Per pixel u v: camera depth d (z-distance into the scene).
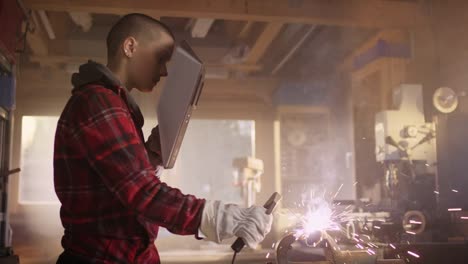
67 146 1.43
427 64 6.16
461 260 3.66
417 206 4.52
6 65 4.67
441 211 4.49
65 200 1.45
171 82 1.59
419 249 3.60
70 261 1.43
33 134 11.18
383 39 6.42
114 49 1.60
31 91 8.52
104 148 1.35
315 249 4.79
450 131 4.98
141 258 1.46
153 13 5.85
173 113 1.58
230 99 9.05
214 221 1.35
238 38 7.94
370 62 6.55
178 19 7.77
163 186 1.36
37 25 6.75
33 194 11.95
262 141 8.99
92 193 1.42
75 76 1.54
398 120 5.24
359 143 6.97
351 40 7.64
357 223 3.96
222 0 5.89
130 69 1.60
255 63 8.04
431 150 5.05
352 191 7.26
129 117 1.44
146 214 1.32
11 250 4.52
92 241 1.42
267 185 8.80
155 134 1.69
